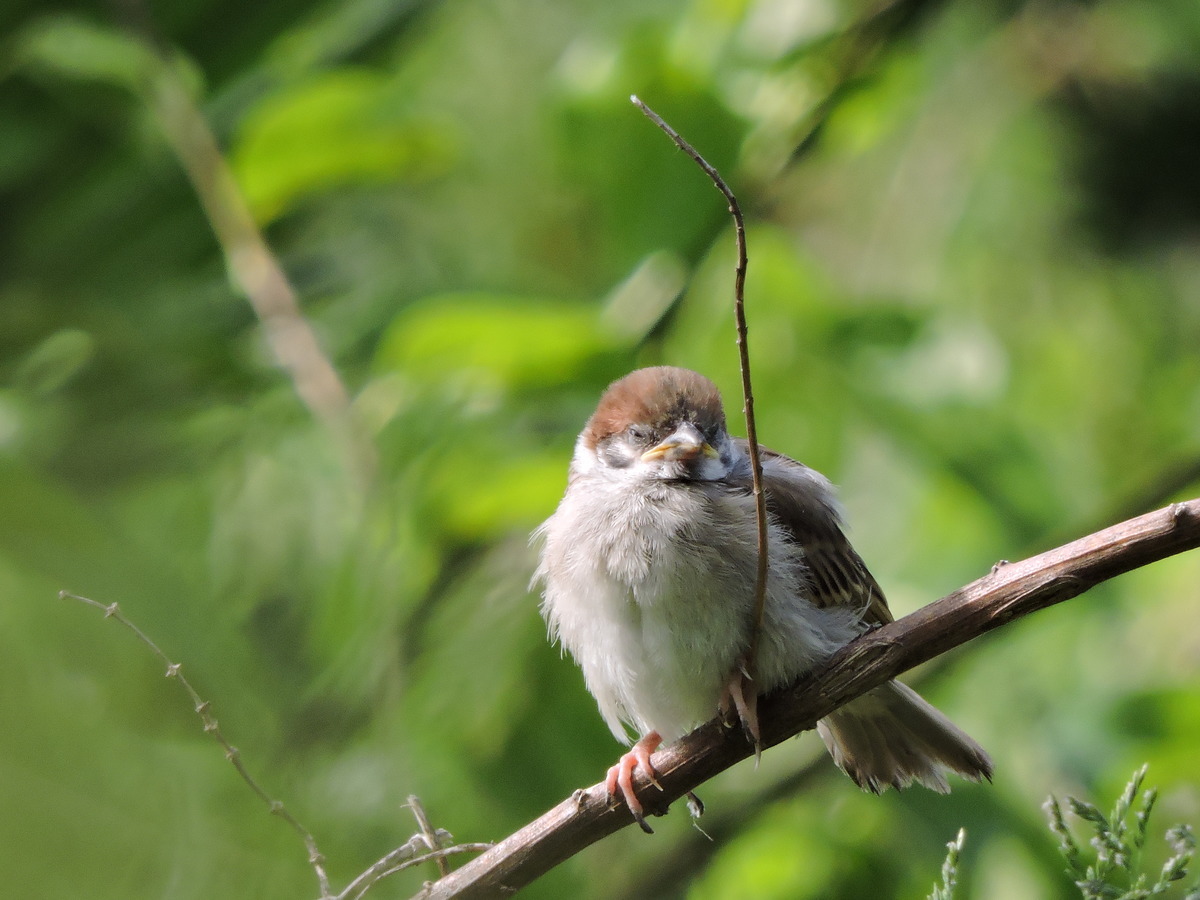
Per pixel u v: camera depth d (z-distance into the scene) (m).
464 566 9.27
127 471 9.12
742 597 7.61
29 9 10.09
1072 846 5.79
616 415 8.55
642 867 9.69
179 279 10.38
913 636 6.41
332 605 8.45
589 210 10.48
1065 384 11.94
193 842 5.18
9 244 10.16
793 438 9.94
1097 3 12.36
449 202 10.98
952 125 12.23
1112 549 5.97
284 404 9.47
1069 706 9.91
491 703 8.80
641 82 9.88
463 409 8.96
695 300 10.19
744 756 6.80
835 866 9.34
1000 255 11.97
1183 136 12.09
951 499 10.36
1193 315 11.99
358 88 9.98
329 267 10.92
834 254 12.09
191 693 5.75
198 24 10.30
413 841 6.43
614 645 7.92
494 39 11.29
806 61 10.36
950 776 8.32
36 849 4.79
